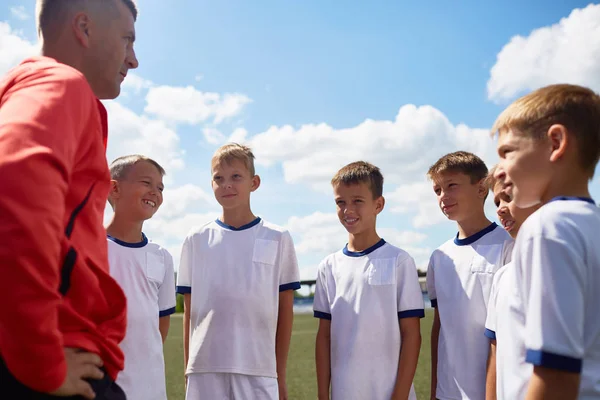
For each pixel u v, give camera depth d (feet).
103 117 5.21
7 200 3.33
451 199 11.17
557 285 3.95
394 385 10.66
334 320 11.38
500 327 5.57
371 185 11.78
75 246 4.25
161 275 11.32
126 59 5.68
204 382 11.13
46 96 3.90
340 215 11.82
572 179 4.46
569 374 3.80
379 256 11.43
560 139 4.36
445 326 10.64
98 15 5.12
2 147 3.48
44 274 3.43
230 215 12.21
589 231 4.09
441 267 11.17
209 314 11.34
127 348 10.10
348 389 10.73
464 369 10.12
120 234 11.09
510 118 4.75
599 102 4.56
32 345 3.45
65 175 3.76
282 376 11.66
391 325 10.90
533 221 4.33
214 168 12.28
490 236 10.80
